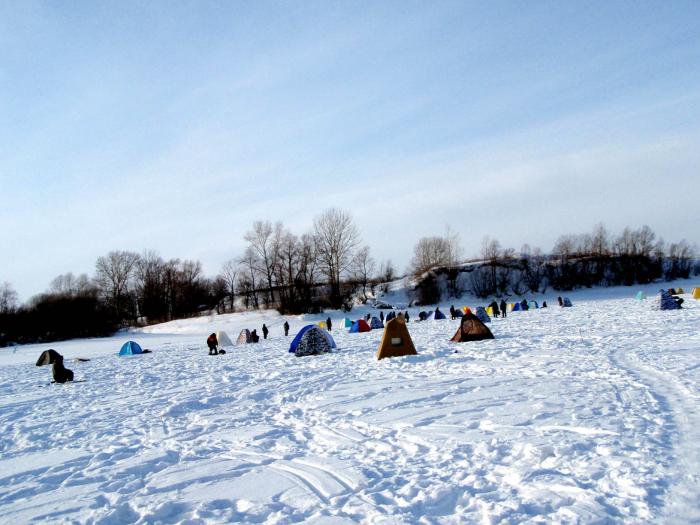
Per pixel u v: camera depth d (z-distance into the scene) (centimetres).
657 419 748
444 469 619
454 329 3212
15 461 804
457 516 478
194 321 6738
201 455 768
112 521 531
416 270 9131
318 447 771
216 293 9075
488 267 8638
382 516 488
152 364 2416
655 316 2791
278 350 2697
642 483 514
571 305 5200
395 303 7531
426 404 995
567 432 725
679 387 955
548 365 1352
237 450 785
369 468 642
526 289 7894
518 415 844
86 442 906
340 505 534
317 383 1383
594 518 446
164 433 936
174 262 8731
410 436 784
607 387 1006
